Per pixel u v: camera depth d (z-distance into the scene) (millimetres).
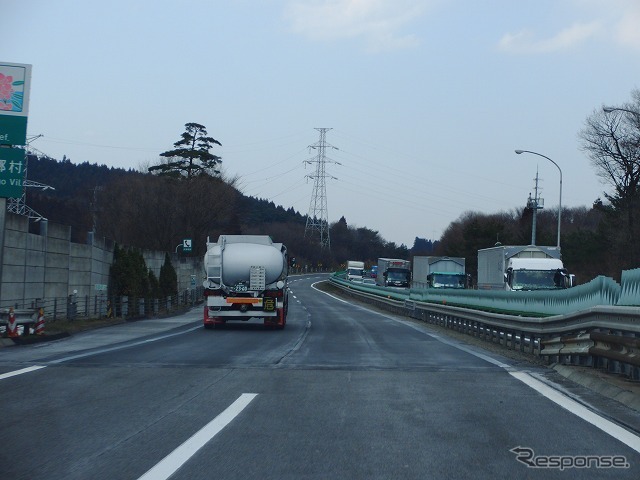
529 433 10406
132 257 47750
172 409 12164
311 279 153375
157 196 82500
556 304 24422
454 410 12188
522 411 12078
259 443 9773
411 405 12641
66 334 29469
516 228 126188
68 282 38219
